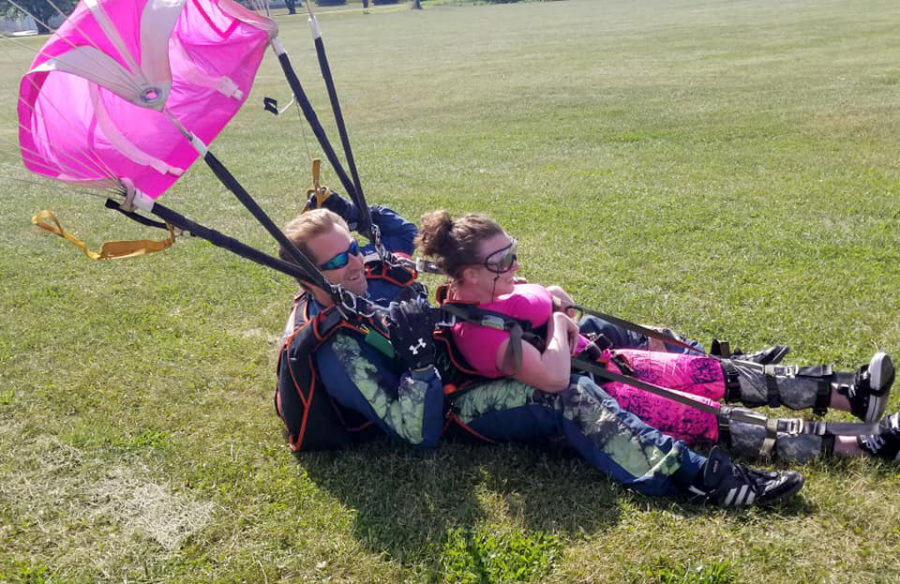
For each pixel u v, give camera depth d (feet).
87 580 8.64
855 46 62.90
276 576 8.59
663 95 44.60
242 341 14.48
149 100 7.68
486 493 9.61
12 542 9.32
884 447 9.33
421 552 8.78
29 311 16.21
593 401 9.34
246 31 9.90
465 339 9.61
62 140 8.32
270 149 35.22
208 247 19.85
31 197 26.12
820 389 9.70
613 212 21.42
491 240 9.17
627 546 8.59
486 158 30.48
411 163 30.14
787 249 17.61
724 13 112.88
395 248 11.89
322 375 9.84
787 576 8.00
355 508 9.56
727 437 9.70
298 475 10.27
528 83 54.65
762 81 47.44
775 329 13.67
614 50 74.02
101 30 7.57
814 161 26.27
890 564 8.07
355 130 40.32
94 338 14.79
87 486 10.32
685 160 27.96
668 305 14.93
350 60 83.46
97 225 22.36
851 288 15.19
